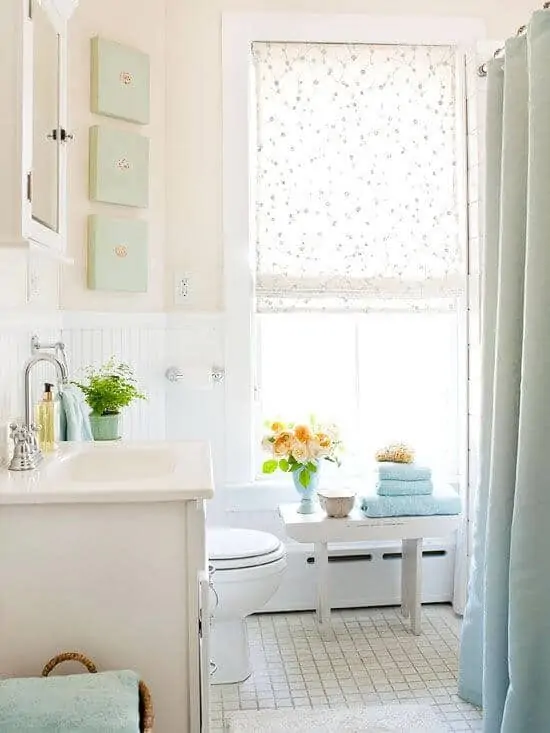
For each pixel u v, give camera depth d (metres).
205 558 1.81
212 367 3.36
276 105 3.39
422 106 3.45
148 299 3.26
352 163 3.42
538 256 2.03
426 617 3.36
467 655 2.59
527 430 2.05
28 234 1.88
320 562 3.16
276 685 2.73
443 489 3.21
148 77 3.19
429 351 3.57
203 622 1.75
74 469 2.20
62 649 1.76
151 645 1.77
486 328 2.49
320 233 3.41
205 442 2.43
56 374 2.89
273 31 3.37
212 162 3.37
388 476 3.13
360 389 3.56
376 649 3.02
